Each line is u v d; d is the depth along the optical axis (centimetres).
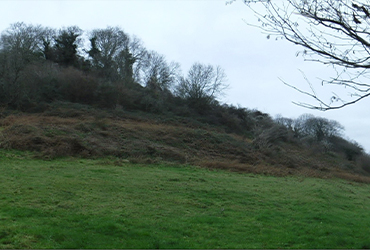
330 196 1767
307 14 599
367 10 563
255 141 3734
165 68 6209
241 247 891
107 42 6169
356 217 1381
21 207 1112
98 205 1225
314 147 5162
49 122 3016
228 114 5284
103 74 5594
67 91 4353
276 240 979
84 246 814
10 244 785
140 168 2159
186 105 5188
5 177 1536
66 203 1212
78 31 6316
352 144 6147
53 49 5947
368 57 576
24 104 3762
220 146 3338
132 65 6162
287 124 7356
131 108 4603
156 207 1276
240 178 2198
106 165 2130
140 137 3053
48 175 1655
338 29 588
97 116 3631
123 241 873
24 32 4966
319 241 984
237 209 1354
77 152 2352
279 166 3131
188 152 2961
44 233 873
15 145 2270
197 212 1265
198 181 1886
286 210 1392
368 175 4441
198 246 872
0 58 4112
